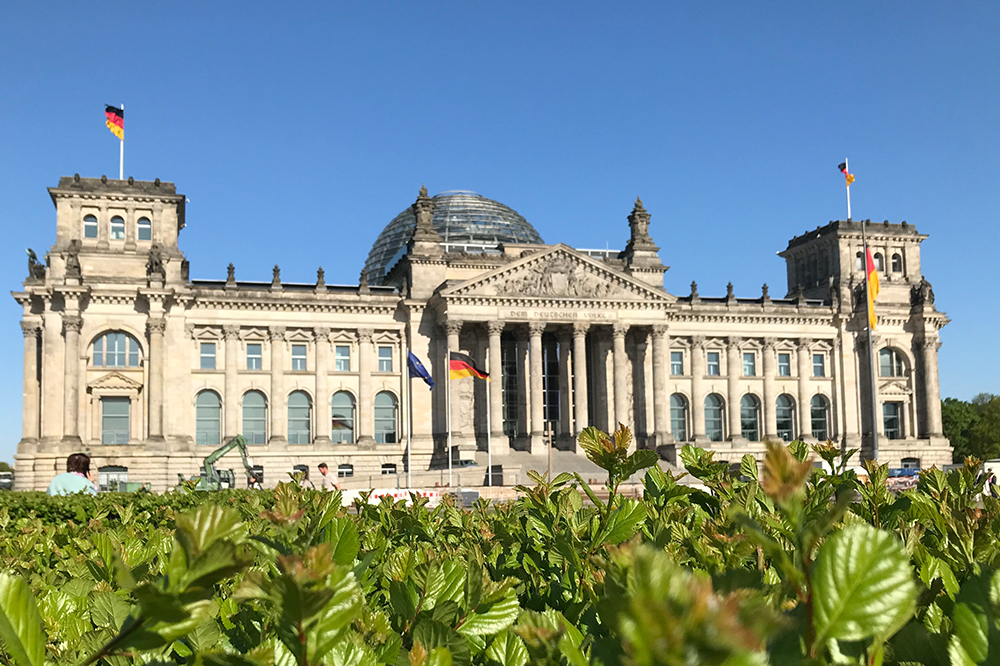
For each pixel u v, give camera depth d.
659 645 1.99
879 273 145.12
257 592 3.41
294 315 122.25
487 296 120.25
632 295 126.00
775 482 3.02
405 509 12.63
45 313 111.69
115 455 110.69
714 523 7.44
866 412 141.00
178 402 115.88
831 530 7.22
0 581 3.45
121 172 118.06
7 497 31.17
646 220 141.38
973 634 3.63
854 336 142.50
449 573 5.71
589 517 8.62
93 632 5.79
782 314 140.12
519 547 9.80
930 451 139.88
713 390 137.38
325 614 3.36
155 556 9.35
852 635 2.97
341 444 122.00
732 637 1.94
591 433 7.52
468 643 4.96
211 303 118.88
